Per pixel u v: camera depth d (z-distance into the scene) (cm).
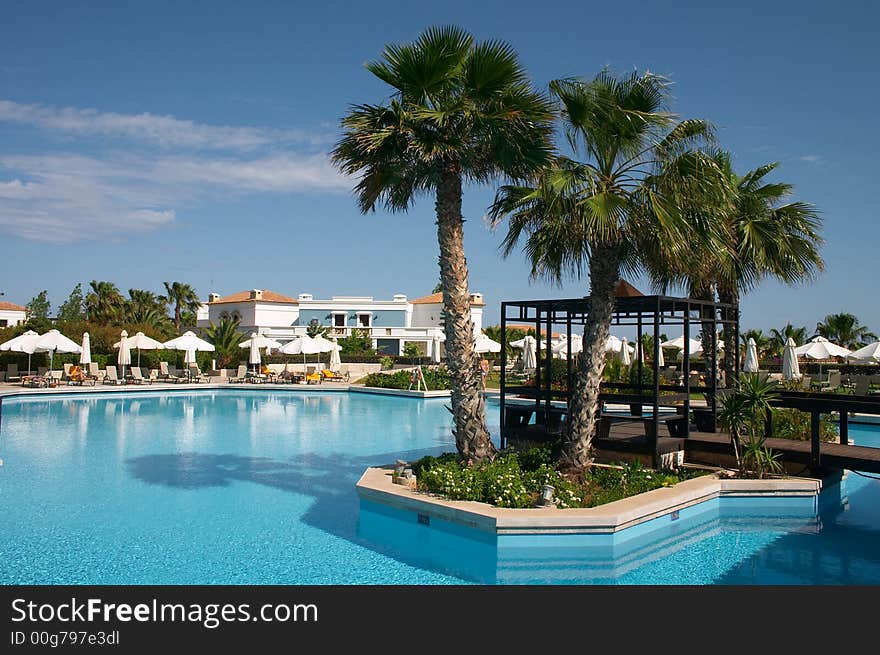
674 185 992
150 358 3728
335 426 2111
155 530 943
